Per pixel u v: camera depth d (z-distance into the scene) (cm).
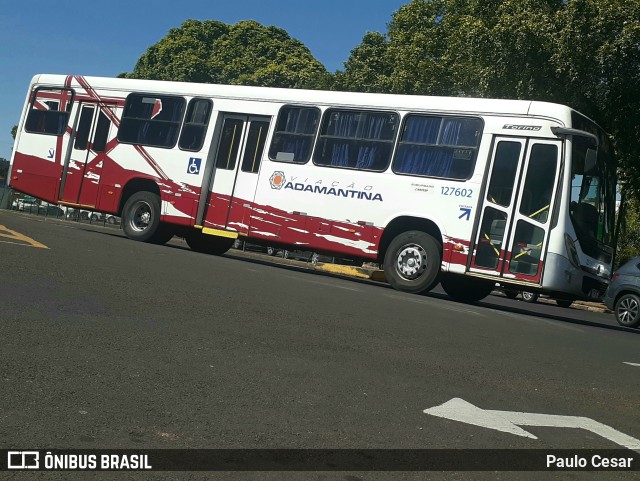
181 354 620
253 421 474
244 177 1631
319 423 486
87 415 449
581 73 2362
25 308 714
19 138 1909
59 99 1873
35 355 559
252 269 1369
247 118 1653
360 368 655
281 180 1589
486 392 631
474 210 1403
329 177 1541
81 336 634
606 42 2312
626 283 1753
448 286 1638
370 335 823
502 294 2933
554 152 1362
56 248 1179
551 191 1353
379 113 1520
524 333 1030
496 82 2497
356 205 1508
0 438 399
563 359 854
